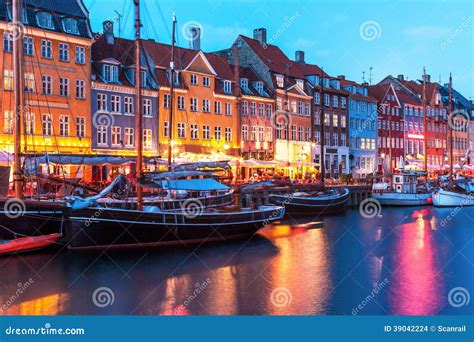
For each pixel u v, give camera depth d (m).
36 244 25.69
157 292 20.38
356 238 33.38
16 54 26.89
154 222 27.27
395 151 86.19
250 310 18.53
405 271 24.34
